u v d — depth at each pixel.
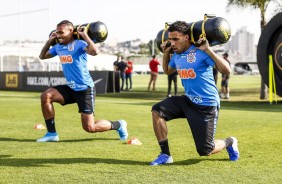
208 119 5.04
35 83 23.47
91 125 6.73
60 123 9.27
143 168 4.98
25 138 7.29
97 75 21.59
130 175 4.64
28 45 27.05
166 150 5.24
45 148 6.32
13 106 13.39
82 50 6.46
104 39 6.38
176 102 5.20
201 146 5.06
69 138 7.29
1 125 8.96
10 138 7.28
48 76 22.84
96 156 5.70
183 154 5.84
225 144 5.30
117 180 4.42
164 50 5.39
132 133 7.89
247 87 26.66
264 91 18.00
